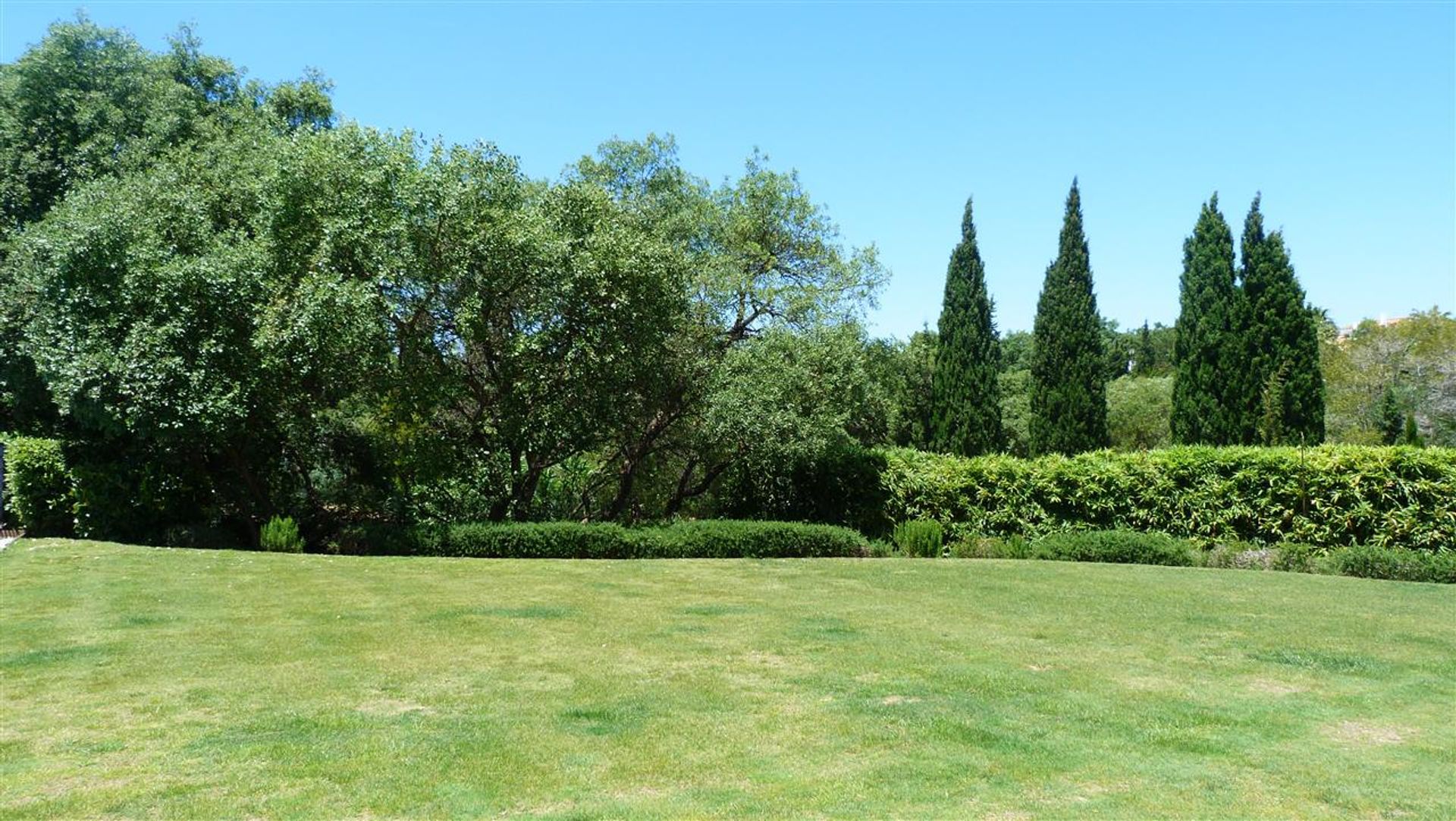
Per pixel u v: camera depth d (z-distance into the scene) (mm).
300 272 14531
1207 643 7973
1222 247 22234
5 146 19453
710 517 20078
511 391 16422
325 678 6457
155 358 13672
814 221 20422
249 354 14297
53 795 4250
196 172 16406
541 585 11031
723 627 8523
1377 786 4602
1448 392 28781
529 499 17406
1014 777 4684
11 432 18141
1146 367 56969
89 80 20453
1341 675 6859
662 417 18781
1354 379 29188
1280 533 15133
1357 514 14508
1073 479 16609
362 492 18500
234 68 23578
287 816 4070
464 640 7797
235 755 4824
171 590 10023
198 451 15828
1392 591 11234
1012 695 6227
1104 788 4555
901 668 6961
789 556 15289
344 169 14664
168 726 5305
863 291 20531
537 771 4680
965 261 25016
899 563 13906
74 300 14000
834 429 16875
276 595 9906
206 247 14977
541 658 7176
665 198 20828
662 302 16625
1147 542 14758
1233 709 5934
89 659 6887
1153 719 5703
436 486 16953
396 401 15797
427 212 14883
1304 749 5184
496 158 16188
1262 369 21188
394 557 13898
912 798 4387
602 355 16312
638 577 11875
